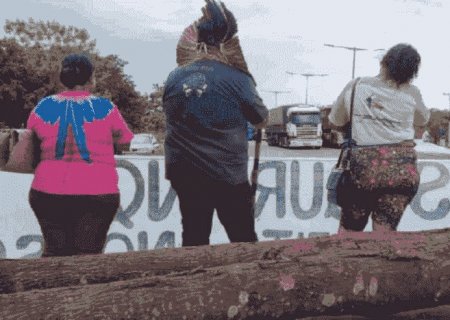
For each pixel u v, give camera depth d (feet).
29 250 17.63
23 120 209.15
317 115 176.24
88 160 12.80
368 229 17.51
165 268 9.98
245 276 8.95
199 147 12.66
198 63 12.84
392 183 13.53
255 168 13.38
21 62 207.31
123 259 10.00
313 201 17.90
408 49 13.64
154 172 17.76
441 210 18.15
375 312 9.53
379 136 13.76
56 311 8.27
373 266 9.31
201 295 8.71
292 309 9.02
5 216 17.56
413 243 9.64
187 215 13.01
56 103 12.93
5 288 9.48
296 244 9.75
